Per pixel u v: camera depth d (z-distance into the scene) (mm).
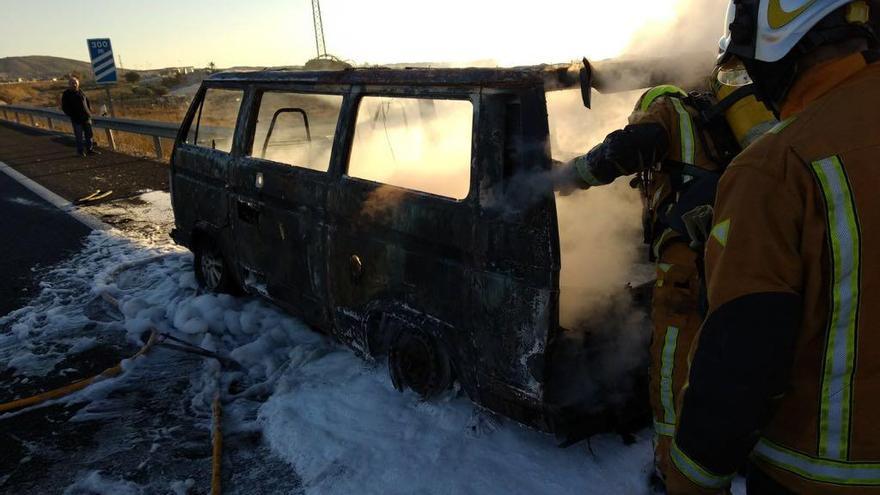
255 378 3754
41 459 3029
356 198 3154
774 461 1295
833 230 1107
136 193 9531
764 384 1152
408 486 2646
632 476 2598
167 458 3010
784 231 1149
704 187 1957
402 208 2891
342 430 3049
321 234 3434
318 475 2758
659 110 2070
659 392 2111
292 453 2947
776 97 1322
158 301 4918
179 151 5027
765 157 1186
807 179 1129
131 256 6297
